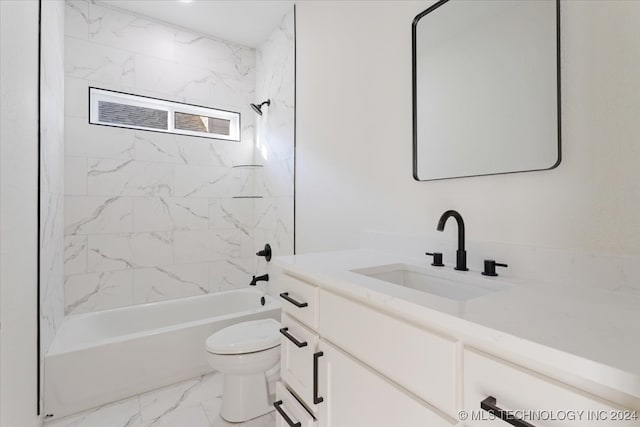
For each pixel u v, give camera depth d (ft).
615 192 2.71
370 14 5.32
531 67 3.24
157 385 6.23
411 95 4.59
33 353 4.22
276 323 6.08
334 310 3.06
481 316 1.98
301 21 7.38
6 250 2.91
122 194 7.91
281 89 8.29
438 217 4.21
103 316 7.31
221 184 9.36
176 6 7.85
